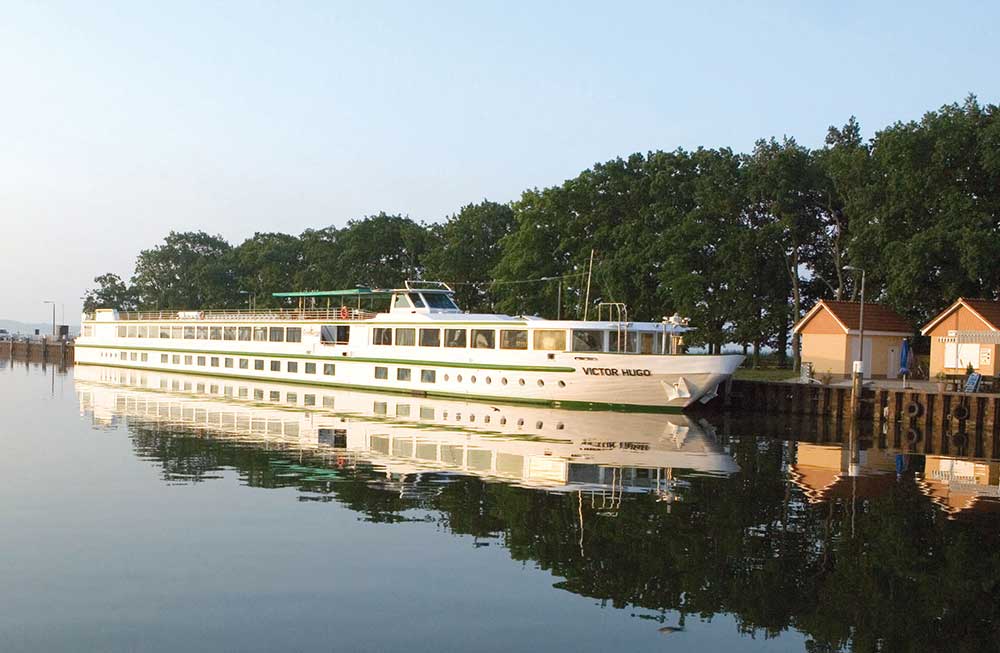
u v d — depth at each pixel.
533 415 39.31
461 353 45.97
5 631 12.52
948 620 13.91
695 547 17.45
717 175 59.19
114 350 74.12
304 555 16.23
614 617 13.59
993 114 50.62
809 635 13.19
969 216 46.66
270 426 34.50
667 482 23.97
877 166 52.84
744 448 31.27
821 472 26.41
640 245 59.09
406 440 30.78
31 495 20.98
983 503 22.20
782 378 53.16
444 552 16.61
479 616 13.45
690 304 54.84
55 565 15.43
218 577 14.91
